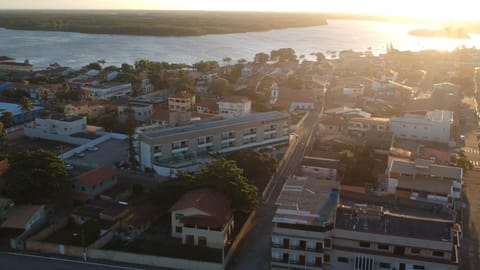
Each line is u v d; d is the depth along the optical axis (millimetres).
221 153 129125
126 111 167750
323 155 124188
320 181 88812
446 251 68250
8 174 92250
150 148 115438
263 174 110250
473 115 186500
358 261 70688
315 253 71688
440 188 96750
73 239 82938
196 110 184625
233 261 79250
